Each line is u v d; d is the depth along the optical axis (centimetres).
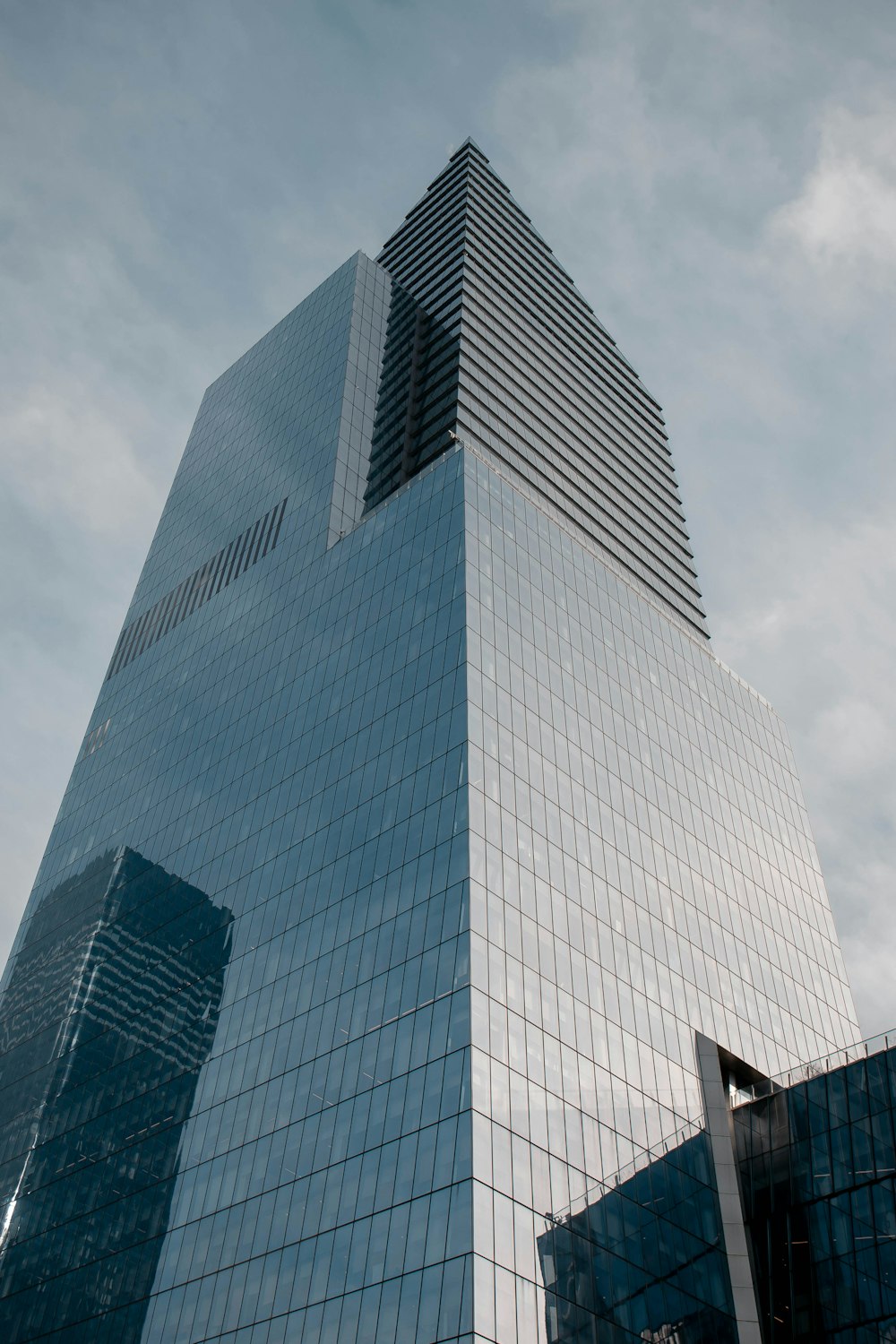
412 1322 5378
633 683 10188
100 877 10969
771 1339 6538
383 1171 6078
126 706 12669
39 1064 10075
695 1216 6775
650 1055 7362
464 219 16038
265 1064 7462
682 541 15088
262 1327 6128
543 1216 5822
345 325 13675
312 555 11088
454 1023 6284
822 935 10550
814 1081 7169
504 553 9506
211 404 15850
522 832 7538
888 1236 6325
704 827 9825
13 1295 8412
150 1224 7581
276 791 9212
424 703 8250
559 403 14500
